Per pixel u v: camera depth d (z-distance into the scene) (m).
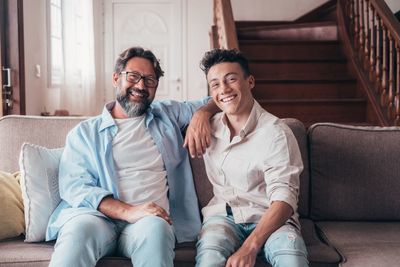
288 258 1.40
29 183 1.71
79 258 1.41
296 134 1.97
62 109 4.43
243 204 1.67
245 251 1.40
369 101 3.80
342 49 4.54
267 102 3.87
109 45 6.11
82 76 4.99
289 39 4.98
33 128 2.01
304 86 4.18
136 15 6.11
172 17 6.11
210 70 1.69
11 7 3.50
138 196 1.72
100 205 1.63
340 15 4.62
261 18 5.75
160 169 1.81
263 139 1.63
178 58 6.15
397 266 1.47
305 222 1.89
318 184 1.95
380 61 3.82
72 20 4.58
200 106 1.98
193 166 1.94
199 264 1.44
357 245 1.64
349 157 1.95
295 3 5.73
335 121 3.90
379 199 1.93
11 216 1.67
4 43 3.51
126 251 1.54
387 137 1.97
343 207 1.93
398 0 4.84
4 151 1.99
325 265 1.53
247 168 1.65
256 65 4.38
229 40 3.25
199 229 1.77
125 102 1.82
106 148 1.75
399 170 1.94
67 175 1.72
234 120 1.71
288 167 1.57
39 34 4.09
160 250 1.43
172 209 1.84
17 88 3.53
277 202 1.51
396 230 1.82
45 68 4.24
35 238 1.67
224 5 3.68
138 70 1.80
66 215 1.62
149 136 1.83
